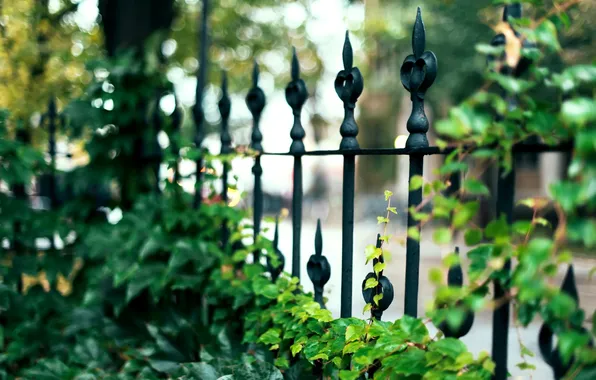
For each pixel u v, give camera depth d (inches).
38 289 148.6
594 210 48.0
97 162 151.6
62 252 151.5
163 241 129.8
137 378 112.0
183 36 435.2
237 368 91.0
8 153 140.9
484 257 60.0
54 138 175.0
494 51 57.8
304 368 94.4
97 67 147.6
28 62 261.4
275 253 112.6
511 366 173.0
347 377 74.3
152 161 150.5
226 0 472.7
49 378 115.4
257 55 545.0
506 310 62.0
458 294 57.5
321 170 1363.2
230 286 118.0
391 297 81.5
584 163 47.3
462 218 55.4
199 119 139.9
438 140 61.7
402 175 845.8
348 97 91.1
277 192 1294.3
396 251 522.3
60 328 144.9
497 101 54.2
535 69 56.7
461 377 59.9
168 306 131.5
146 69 154.2
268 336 98.0
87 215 153.3
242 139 1010.1
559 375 57.5
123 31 179.0
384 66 699.4
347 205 91.5
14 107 249.0
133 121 153.3
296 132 107.5
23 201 147.3
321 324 90.9
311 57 718.5
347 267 91.4
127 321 134.7
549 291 49.5
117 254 134.6
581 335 49.3
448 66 599.5
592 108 46.1
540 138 58.1
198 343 115.6
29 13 263.1
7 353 130.7
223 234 129.4
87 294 137.5
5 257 149.7
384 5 581.6
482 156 56.7
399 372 65.3
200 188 133.8
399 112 808.3
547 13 57.8
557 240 48.8
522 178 673.0
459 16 578.6
